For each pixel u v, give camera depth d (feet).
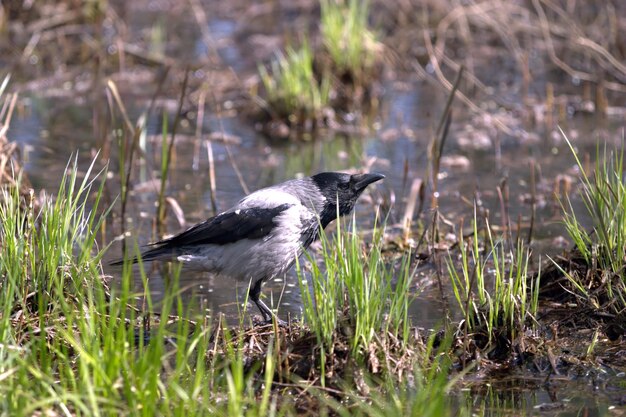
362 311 26.16
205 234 31.35
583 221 40.81
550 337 28.81
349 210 33.22
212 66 68.90
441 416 22.07
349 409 24.41
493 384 26.09
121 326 23.38
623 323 29.12
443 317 30.50
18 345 26.16
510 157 51.31
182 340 23.43
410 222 39.37
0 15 73.87
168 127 57.06
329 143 54.75
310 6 82.74
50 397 22.29
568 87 65.05
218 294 34.09
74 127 55.83
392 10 77.30
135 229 40.63
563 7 76.89
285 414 24.07
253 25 80.18
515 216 42.19
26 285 28.43
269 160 51.26
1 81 65.57
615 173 32.27
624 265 29.91
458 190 46.06
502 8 69.10
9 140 52.80
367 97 62.69
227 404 24.43
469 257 36.83
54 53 71.67
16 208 30.42
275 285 35.14
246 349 27.61
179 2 87.92
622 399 24.97
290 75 58.08
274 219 31.07
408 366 26.40
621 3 78.64
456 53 72.49
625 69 65.26
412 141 54.54
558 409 24.45
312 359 26.20
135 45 73.67
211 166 43.11
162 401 23.34
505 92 64.18
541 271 32.65
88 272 28.94
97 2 75.41
